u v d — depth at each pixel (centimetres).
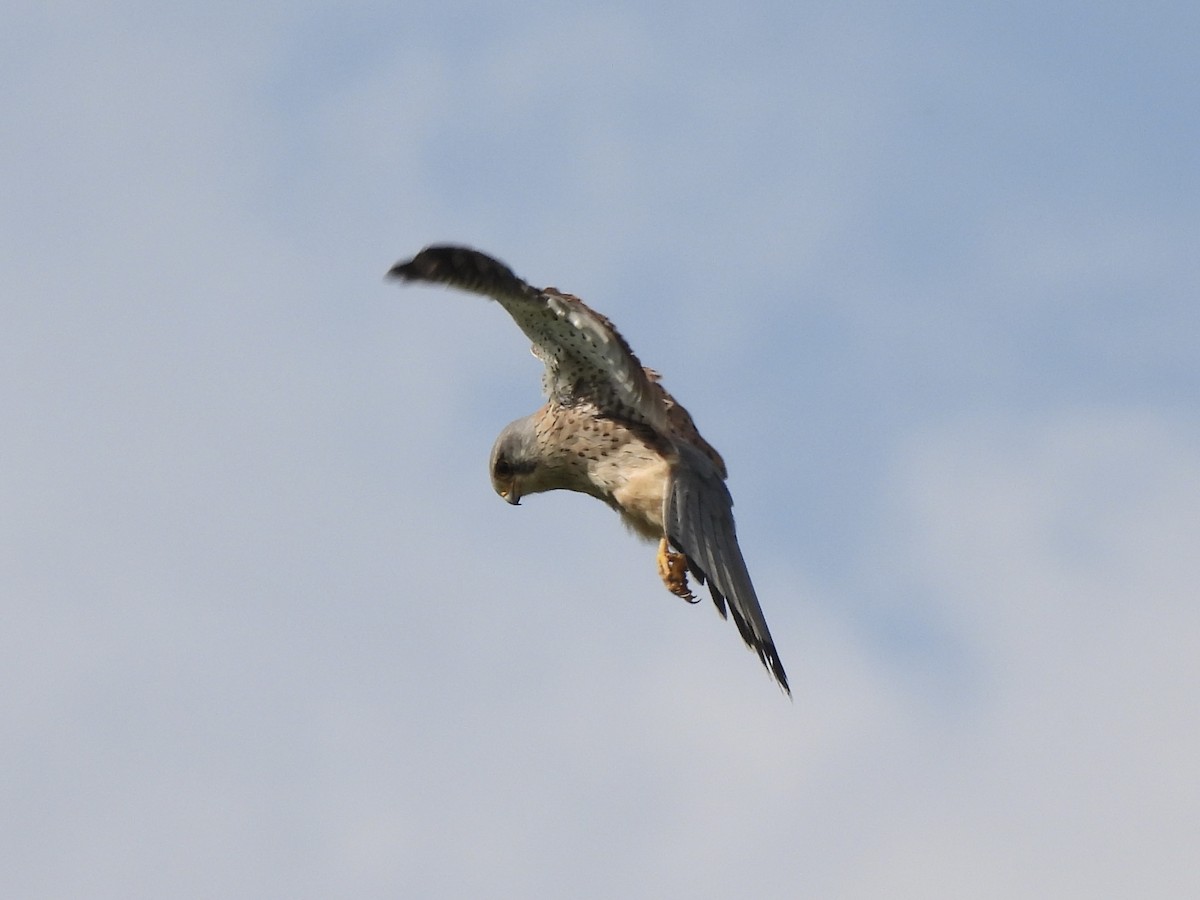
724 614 1388
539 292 1352
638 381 1411
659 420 1443
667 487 1445
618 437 1480
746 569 1429
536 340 1495
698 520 1428
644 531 1488
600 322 1382
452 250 1286
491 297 1318
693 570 1397
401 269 1265
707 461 1477
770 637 1394
